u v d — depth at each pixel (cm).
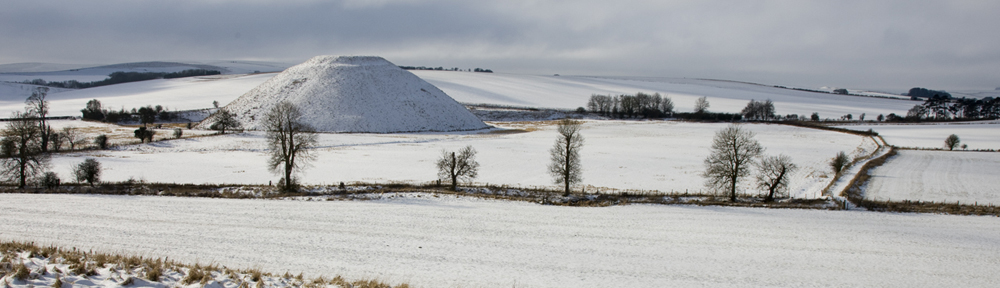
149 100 15138
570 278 1727
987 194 3809
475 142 7225
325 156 5547
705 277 1766
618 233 2325
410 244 2066
